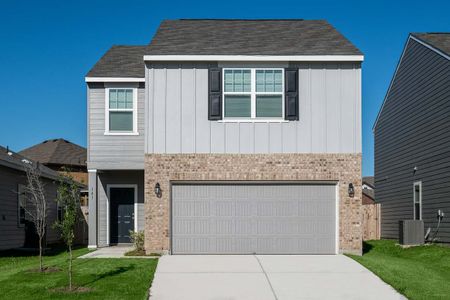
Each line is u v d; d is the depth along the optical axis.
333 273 13.10
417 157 22.52
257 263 14.33
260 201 16.17
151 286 11.58
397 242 21.69
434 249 18.09
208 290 11.34
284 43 17.17
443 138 19.73
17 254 18.25
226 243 16.08
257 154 16.09
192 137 16.08
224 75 16.25
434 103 20.69
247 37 17.86
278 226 16.12
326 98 16.25
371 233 25.69
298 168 16.08
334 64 16.31
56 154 37.91
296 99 16.17
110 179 20.20
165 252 15.88
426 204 21.38
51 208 24.17
